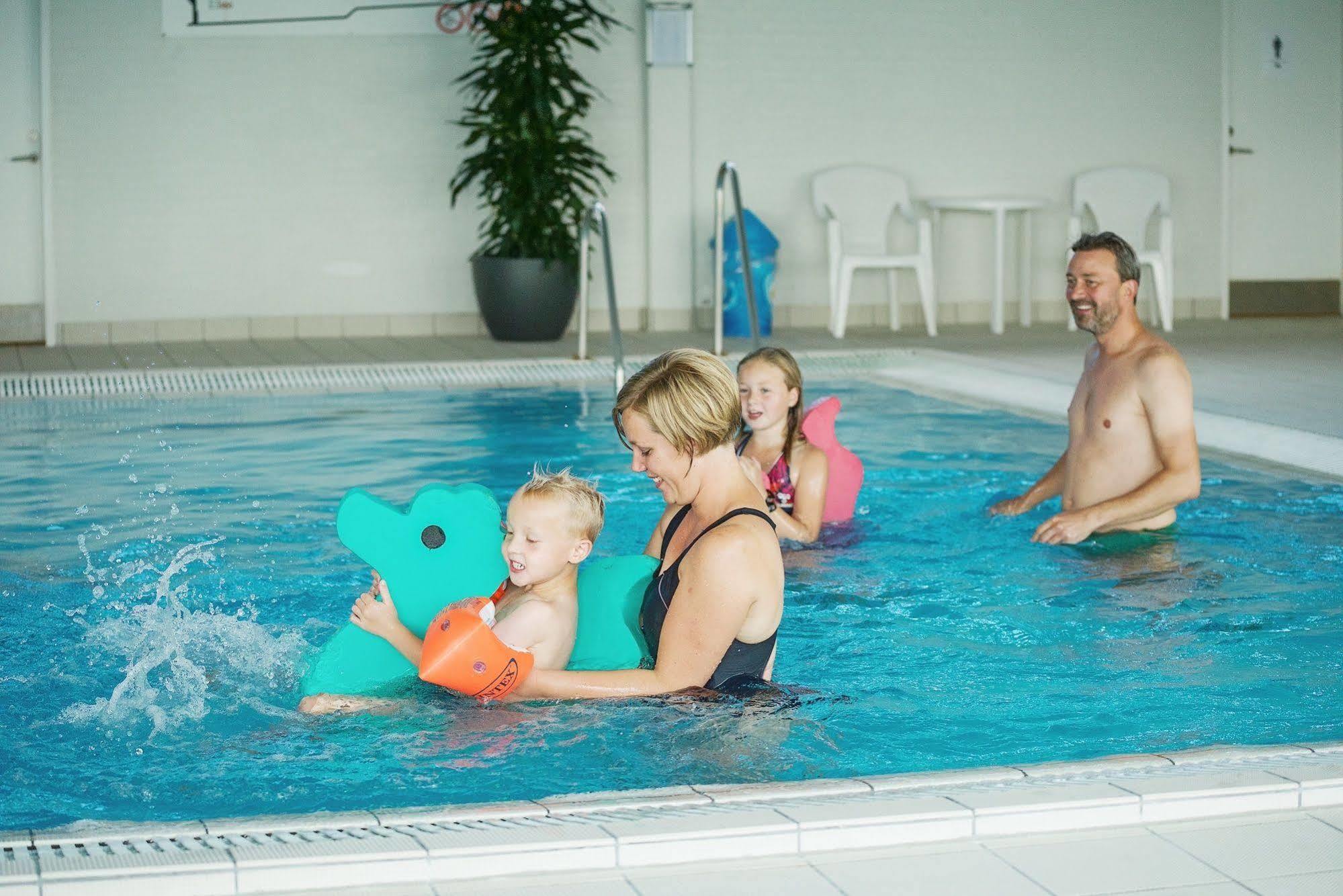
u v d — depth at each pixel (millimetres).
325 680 2834
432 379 7852
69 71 9273
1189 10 10844
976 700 2885
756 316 7965
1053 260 10969
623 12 10047
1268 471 5227
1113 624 3402
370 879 1887
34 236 9398
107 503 4777
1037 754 2600
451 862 1912
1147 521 4297
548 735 2590
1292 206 11242
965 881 1914
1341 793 2176
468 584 2877
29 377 7555
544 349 9180
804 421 4379
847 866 1962
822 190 10312
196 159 9555
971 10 10555
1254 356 8500
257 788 2414
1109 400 4262
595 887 1887
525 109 9219
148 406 6980
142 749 2586
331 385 7664
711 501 2703
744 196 10445
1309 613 3477
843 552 4086
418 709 2719
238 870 1870
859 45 10430
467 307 10055
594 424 6492
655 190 10180
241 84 9555
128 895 1840
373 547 2850
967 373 7887
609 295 7770
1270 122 11117
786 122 10406
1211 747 2510
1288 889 1890
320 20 9586
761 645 2754
